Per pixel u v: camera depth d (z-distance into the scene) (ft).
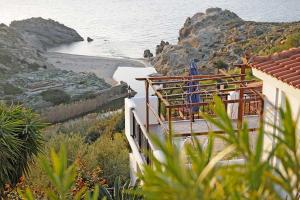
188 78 39.19
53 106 135.74
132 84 169.17
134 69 195.31
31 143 40.11
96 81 165.99
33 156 40.40
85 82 163.12
